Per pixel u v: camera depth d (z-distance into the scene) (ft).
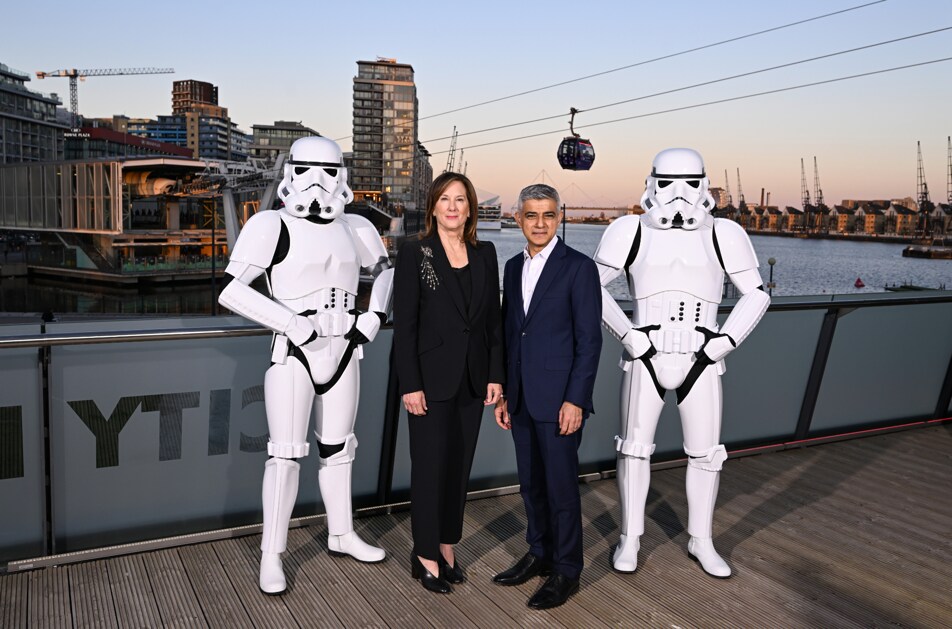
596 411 12.16
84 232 353.72
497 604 7.87
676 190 7.91
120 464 8.80
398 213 318.45
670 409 12.84
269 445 7.99
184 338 8.50
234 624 7.32
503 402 8.49
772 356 13.46
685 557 9.16
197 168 360.28
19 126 538.88
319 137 7.68
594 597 8.09
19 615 7.34
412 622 7.45
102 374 8.55
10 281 338.75
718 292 8.30
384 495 10.52
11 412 8.16
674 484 11.93
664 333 8.18
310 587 8.11
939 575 8.84
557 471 7.79
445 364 7.69
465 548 9.29
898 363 15.02
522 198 7.72
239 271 7.38
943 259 436.76
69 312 278.05
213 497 9.41
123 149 650.02
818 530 10.11
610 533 9.89
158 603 7.67
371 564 8.70
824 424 14.35
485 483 11.40
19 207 374.63
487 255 7.88
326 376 7.95
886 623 7.69
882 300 13.57
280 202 7.77
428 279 7.65
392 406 10.23
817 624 7.63
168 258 354.74
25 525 8.38
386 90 597.93
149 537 9.09
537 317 7.77
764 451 13.50
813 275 386.32
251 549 8.98
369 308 8.13
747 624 7.60
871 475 12.44
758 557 9.21
